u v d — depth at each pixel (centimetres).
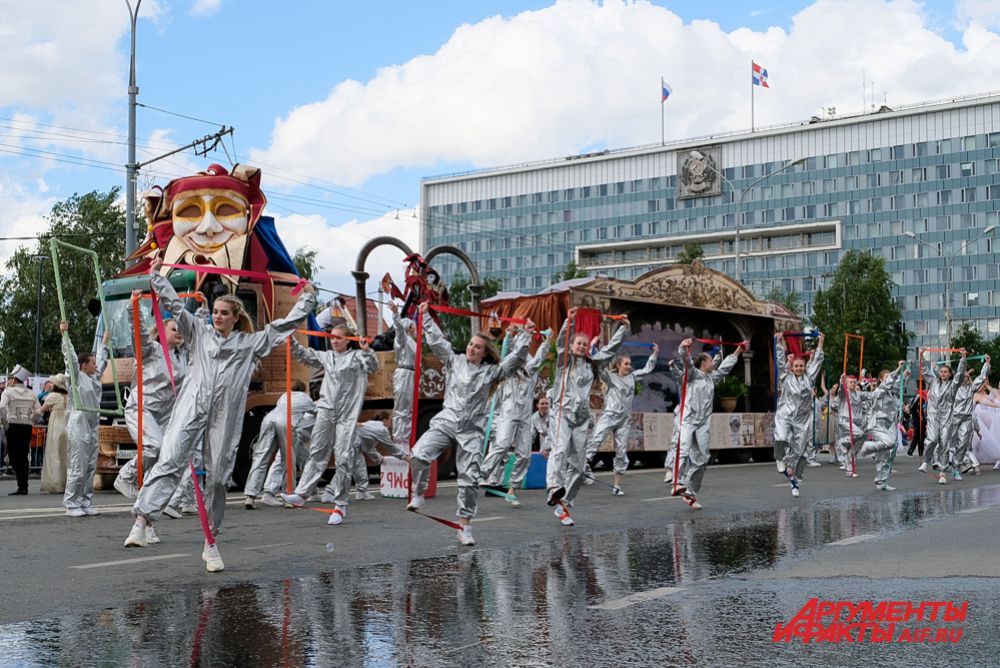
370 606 624
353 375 1139
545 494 1516
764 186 9644
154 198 1574
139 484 903
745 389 2530
